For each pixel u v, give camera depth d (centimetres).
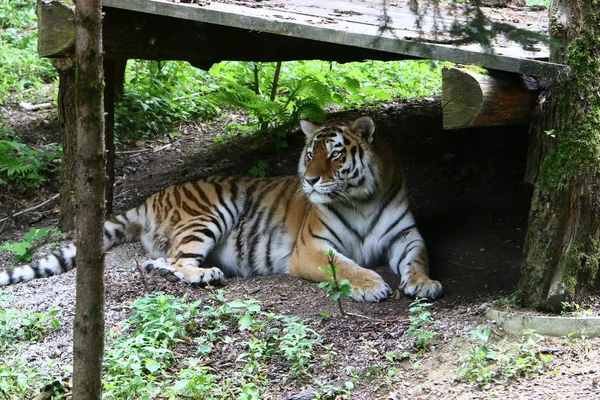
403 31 706
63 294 787
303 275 814
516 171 1010
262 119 1151
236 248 904
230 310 689
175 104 1280
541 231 615
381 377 581
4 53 1395
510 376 540
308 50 969
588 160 598
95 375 462
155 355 616
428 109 1222
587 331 571
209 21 745
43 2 756
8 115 1252
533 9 1066
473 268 785
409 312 693
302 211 875
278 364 618
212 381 594
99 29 415
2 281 841
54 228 964
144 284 771
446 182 1004
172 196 909
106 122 925
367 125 821
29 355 658
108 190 948
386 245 834
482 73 621
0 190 1095
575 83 606
